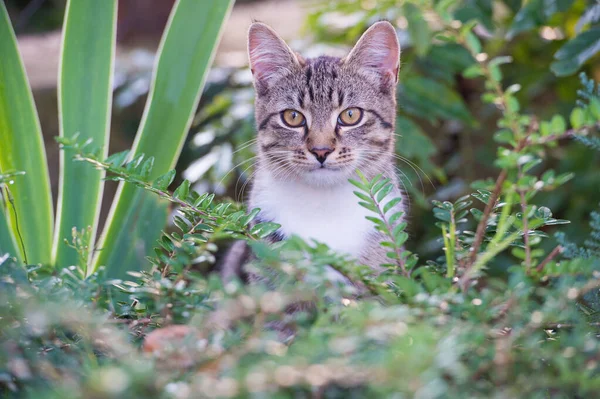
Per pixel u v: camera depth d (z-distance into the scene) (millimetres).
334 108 1044
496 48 1283
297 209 1022
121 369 654
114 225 1007
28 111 1001
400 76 1209
